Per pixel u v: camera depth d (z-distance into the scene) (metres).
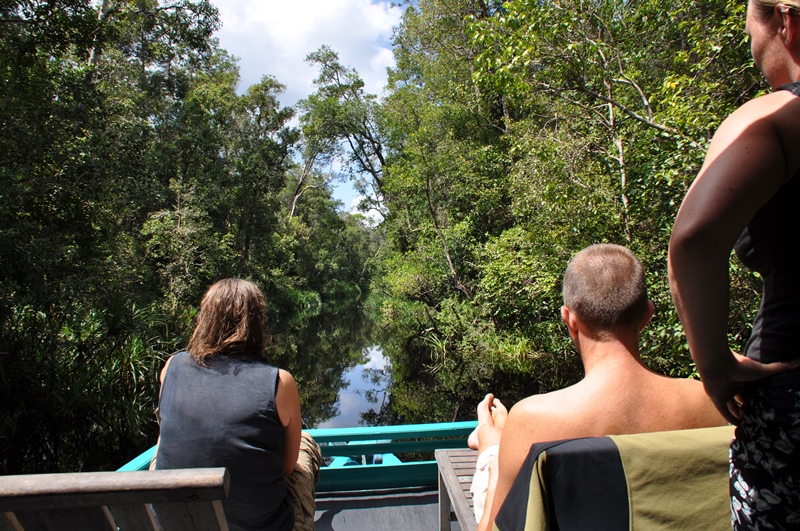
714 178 0.69
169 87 21.27
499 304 11.80
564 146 7.59
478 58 6.45
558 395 1.07
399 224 20.09
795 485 0.73
